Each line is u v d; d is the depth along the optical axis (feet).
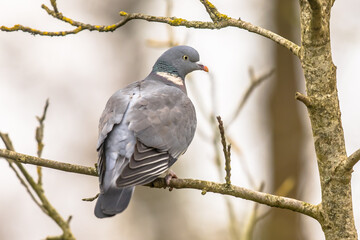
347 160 22.56
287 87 65.51
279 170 64.08
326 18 22.48
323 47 22.56
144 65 81.25
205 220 69.72
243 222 46.42
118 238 72.59
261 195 25.55
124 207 26.50
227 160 25.62
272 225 59.67
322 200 23.70
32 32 28.99
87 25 29.19
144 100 31.14
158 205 71.26
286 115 65.16
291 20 64.54
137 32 81.76
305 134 65.57
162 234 70.13
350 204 23.20
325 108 22.80
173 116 31.22
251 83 37.88
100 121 30.99
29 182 26.91
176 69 38.14
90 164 77.51
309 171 63.82
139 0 81.66
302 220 62.08
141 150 28.86
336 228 23.32
